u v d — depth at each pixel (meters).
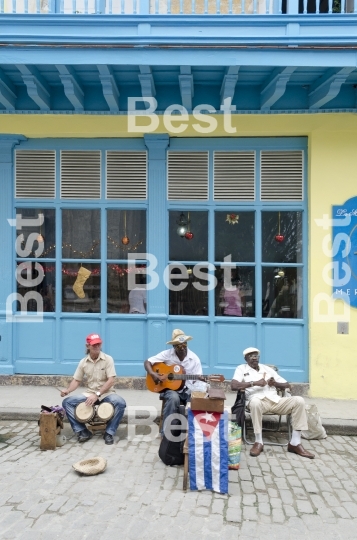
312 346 6.29
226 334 6.50
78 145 6.57
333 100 6.15
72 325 6.61
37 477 3.84
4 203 6.59
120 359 6.56
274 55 5.32
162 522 3.19
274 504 3.53
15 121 6.41
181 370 4.75
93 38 5.34
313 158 6.28
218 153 6.51
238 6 6.02
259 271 6.50
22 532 3.01
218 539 3.01
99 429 4.86
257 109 6.25
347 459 4.50
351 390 6.23
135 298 6.62
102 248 6.61
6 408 5.55
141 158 6.57
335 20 5.39
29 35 5.30
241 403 4.83
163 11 5.98
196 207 6.52
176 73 5.85
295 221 6.51
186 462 3.72
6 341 6.57
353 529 3.19
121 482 3.79
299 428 4.60
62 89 6.35
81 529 3.06
